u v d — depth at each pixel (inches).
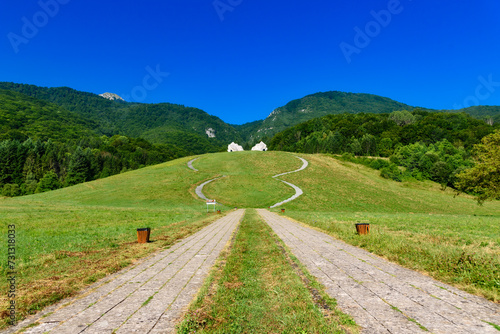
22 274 260.8
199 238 498.9
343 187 2586.1
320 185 2593.5
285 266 266.4
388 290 193.5
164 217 1040.2
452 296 180.1
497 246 366.0
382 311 155.6
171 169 3107.8
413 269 253.0
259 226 685.3
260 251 359.9
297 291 193.0
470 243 392.2
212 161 3681.1
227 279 233.8
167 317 157.2
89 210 1347.2
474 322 138.7
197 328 142.1
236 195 2257.6
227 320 152.8
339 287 201.0
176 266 285.4
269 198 2186.3
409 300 173.2
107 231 602.5
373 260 291.6
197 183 2502.5
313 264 273.9
